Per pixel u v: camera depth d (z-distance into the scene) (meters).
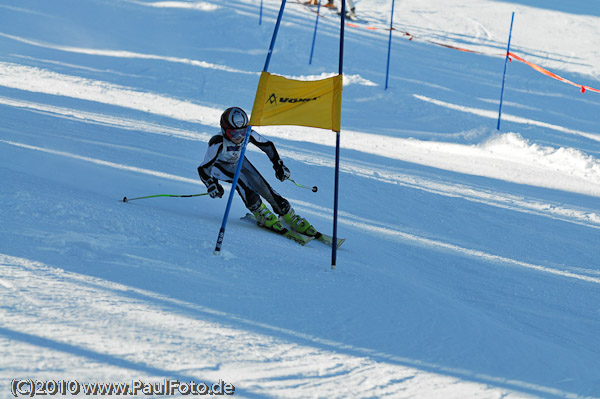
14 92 23.91
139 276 5.73
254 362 4.22
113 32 50.81
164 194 10.91
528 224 15.30
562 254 12.77
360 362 4.61
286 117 8.84
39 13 52.38
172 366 3.89
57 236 6.44
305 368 4.30
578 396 4.62
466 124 32.59
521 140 28.86
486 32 65.19
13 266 5.26
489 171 24.14
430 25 65.50
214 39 51.06
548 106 42.62
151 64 39.97
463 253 11.20
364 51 52.28
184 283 5.80
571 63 57.62
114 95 29.52
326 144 25.44
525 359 5.33
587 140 33.06
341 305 6.07
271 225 10.15
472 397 4.28
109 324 4.36
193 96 32.75
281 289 6.28
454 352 5.20
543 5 76.94
